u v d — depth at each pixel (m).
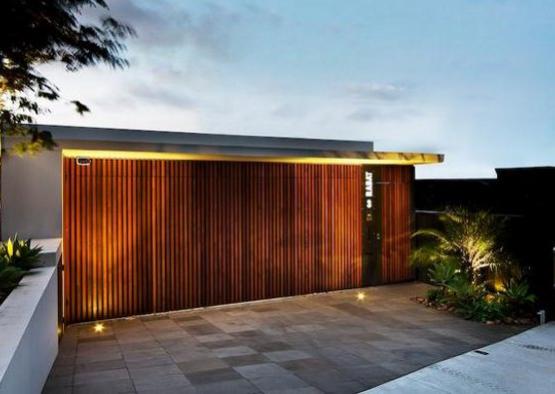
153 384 6.66
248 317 10.42
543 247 10.25
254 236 11.95
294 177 12.46
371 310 10.98
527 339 8.80
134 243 10.66
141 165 10.75
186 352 8.09
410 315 10.54
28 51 7.30
